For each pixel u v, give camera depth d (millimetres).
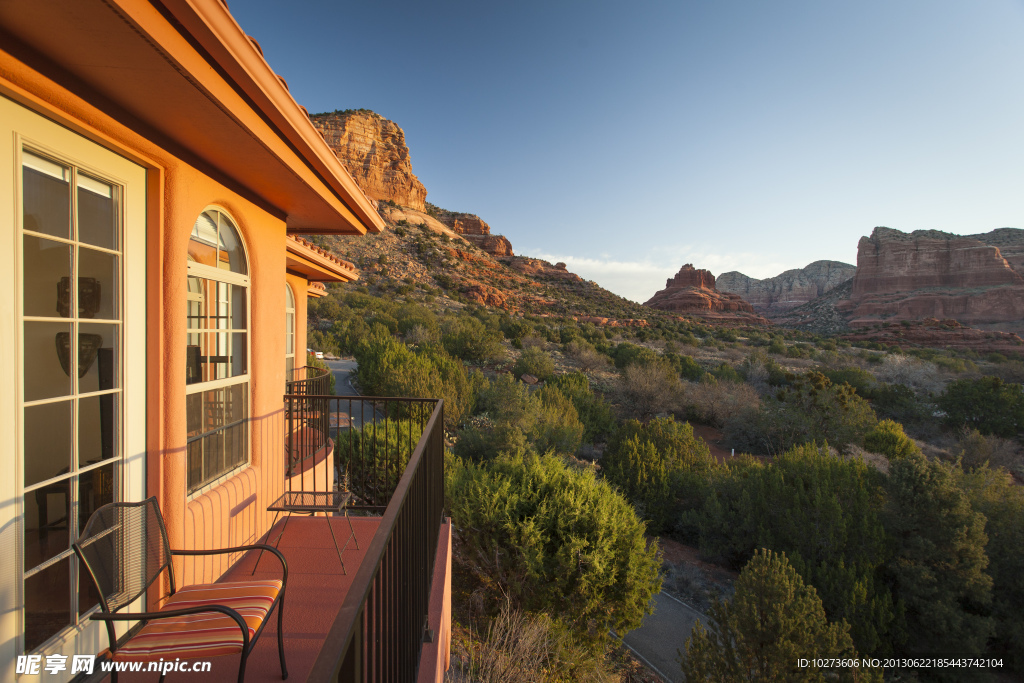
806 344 64938
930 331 83938
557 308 69188
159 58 1736
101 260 2213
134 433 2375
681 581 10906
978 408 23734
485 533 7145
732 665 6793
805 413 20312
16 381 1741
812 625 6691
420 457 2170
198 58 1847
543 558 6887
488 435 13805
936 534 9711
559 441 16141
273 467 3873
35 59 1710
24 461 1796
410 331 32469
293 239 5648
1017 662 9250
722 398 24219
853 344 76125
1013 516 10234
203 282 3033
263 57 2043
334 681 849
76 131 2020
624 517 7355
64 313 1999
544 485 7508
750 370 33156
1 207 1695
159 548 2135
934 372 37625
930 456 20625
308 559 3365
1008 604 9547
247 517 3416
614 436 16156
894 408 27000
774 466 12719
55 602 1916
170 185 2523
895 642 9383
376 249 68188
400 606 1854
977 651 9016
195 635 1817
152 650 1725
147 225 2467
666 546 12742
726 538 11867
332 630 976
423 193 100688
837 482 11312
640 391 24156
